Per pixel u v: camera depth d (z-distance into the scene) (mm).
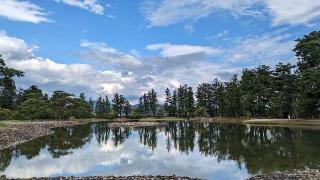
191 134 77312
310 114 103938
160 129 97125
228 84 171250
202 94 189250
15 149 50875
